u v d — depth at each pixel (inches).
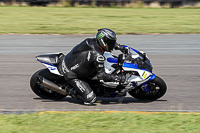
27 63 1368.1
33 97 933.8
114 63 842.8
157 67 1305.4
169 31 2340.1
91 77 850.8
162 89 868.6
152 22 2810.0
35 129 649.6
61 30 2372.0
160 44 1843.0
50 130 643.5
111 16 3218.5
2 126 670.5
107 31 785.6
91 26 2573.8
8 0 4239.7
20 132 629.9
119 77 804.6
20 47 1742.1
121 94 858.1
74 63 833.5
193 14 3440.0
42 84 838.5
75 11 3661.4
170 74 1199.6
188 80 1120.8
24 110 814.5
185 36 2127.2
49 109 823.7
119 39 2003.0
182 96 946.7
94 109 825.5
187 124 687.7
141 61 840.9
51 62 873.5
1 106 847.7
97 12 3575.3
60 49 1699.1
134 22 2807.6
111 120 713.6
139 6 4222.4
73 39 2011.6
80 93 845.8
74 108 836.6
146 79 833.5
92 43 807.1
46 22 2778.1
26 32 2276.1
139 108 837.2
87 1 4227.4
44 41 1934.1
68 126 672.4
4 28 2445.9
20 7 4057.6
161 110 820.0
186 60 1437.0
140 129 652.1
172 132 634.8
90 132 629.0
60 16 3191.4
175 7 4215.1
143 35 2161.7
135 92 885.2
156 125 680.4
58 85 879.7
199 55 1547.7
